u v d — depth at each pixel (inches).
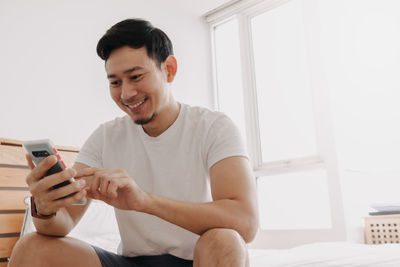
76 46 97.6
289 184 117.5
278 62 127.2
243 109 136.3
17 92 82.5
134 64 34.5
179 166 38.4
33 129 84.0
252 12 135.9
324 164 108.0
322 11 115.5
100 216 71.4
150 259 37.2
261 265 48.6
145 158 40.1
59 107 90.3
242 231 31.0
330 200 105.1
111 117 102.7
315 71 113.2
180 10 135.6
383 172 103.8
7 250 67.8
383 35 106.6
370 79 107.7
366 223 98.7
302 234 109.0
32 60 86.9
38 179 28.2
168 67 39.2
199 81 137.6
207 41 145.4
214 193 34.5
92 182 29.1
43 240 32.2
